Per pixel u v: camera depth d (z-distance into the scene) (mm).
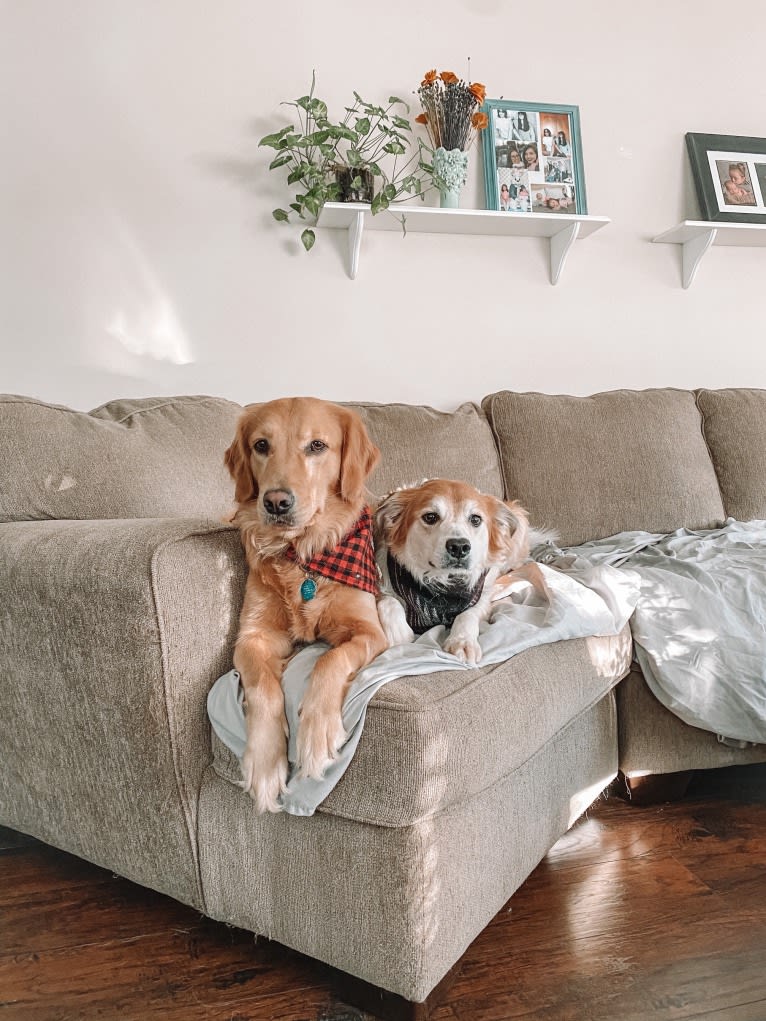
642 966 1431
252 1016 1332
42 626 1581
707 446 2992
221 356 2951
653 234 3391
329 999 1376
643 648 1960
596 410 2881
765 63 3514
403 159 3100
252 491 1681
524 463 2771
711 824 1957
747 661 1907
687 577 2104
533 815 1621
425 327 3148
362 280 3074
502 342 3234
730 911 1589
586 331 3330
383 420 2670
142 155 2859
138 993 1390
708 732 2010
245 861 1442
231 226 2941
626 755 2029
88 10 2799
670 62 3393
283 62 2971
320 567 1599
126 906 1663
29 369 2795
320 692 1316
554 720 1569
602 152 3322
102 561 1484
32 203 2777
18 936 1561
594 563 2279
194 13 2885
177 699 1458
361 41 3045
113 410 2385
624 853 1825
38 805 1715
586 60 3291
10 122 2752
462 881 1369
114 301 2854
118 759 1540
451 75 2943
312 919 1375
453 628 1639
